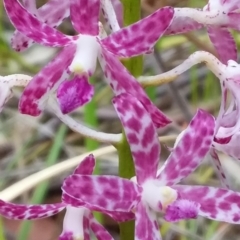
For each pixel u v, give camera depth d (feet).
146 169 0.55
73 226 0.56
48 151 0.94
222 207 0.56
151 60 0.96
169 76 0.56
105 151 0.72
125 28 0.52
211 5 0.57
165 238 0.84
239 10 0.57
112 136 0.58
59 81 0.54
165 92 1.01
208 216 0.56
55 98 0.57
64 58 0.54
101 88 0.97
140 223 0.55
